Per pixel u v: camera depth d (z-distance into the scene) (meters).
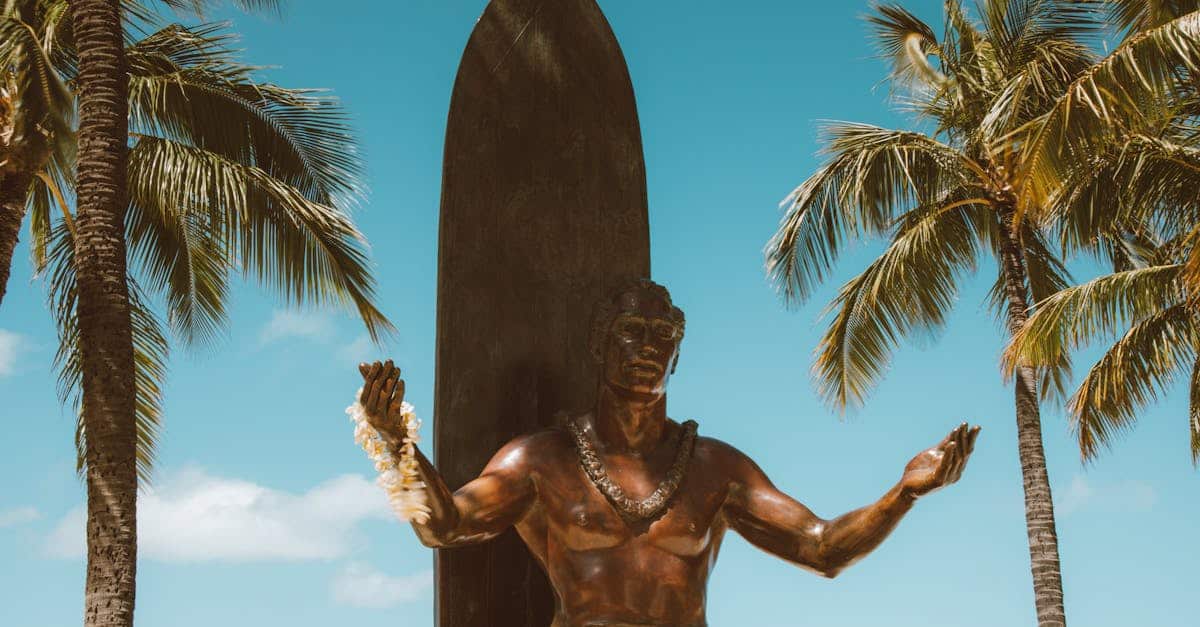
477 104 6.17
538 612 5.66
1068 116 12.23
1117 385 15.88
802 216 16.83
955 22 17.33
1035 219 16.52
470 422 5.80
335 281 13.29
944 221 17.25
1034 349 15.27
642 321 5.33
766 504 5.32
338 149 14.21
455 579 5.64
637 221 6.18
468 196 6.05
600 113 6.28
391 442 4.50
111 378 10.93
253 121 13.98
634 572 5.11
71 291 13.67
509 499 5.15
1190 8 13.89
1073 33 16.36
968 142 17.27
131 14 13.77
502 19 6.31
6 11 12.18
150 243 14.25
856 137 16.92
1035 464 17.72
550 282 6.03
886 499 4.99
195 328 14.59
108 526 10.61
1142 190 15.16
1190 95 14.87
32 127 11.90
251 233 13.20
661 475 5.28
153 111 13.73
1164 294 15.43
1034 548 17.48
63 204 13.29
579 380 5.94
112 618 10.45
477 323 5.92
